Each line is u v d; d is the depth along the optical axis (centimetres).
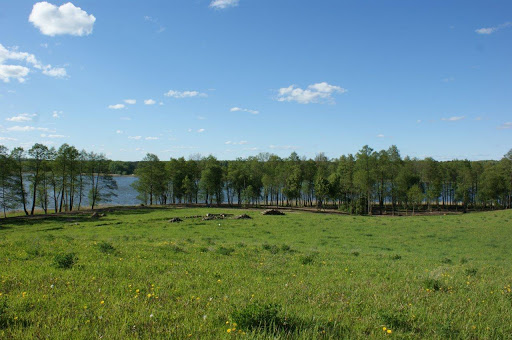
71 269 1120
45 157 6116
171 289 904
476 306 823
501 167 8725
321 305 784
